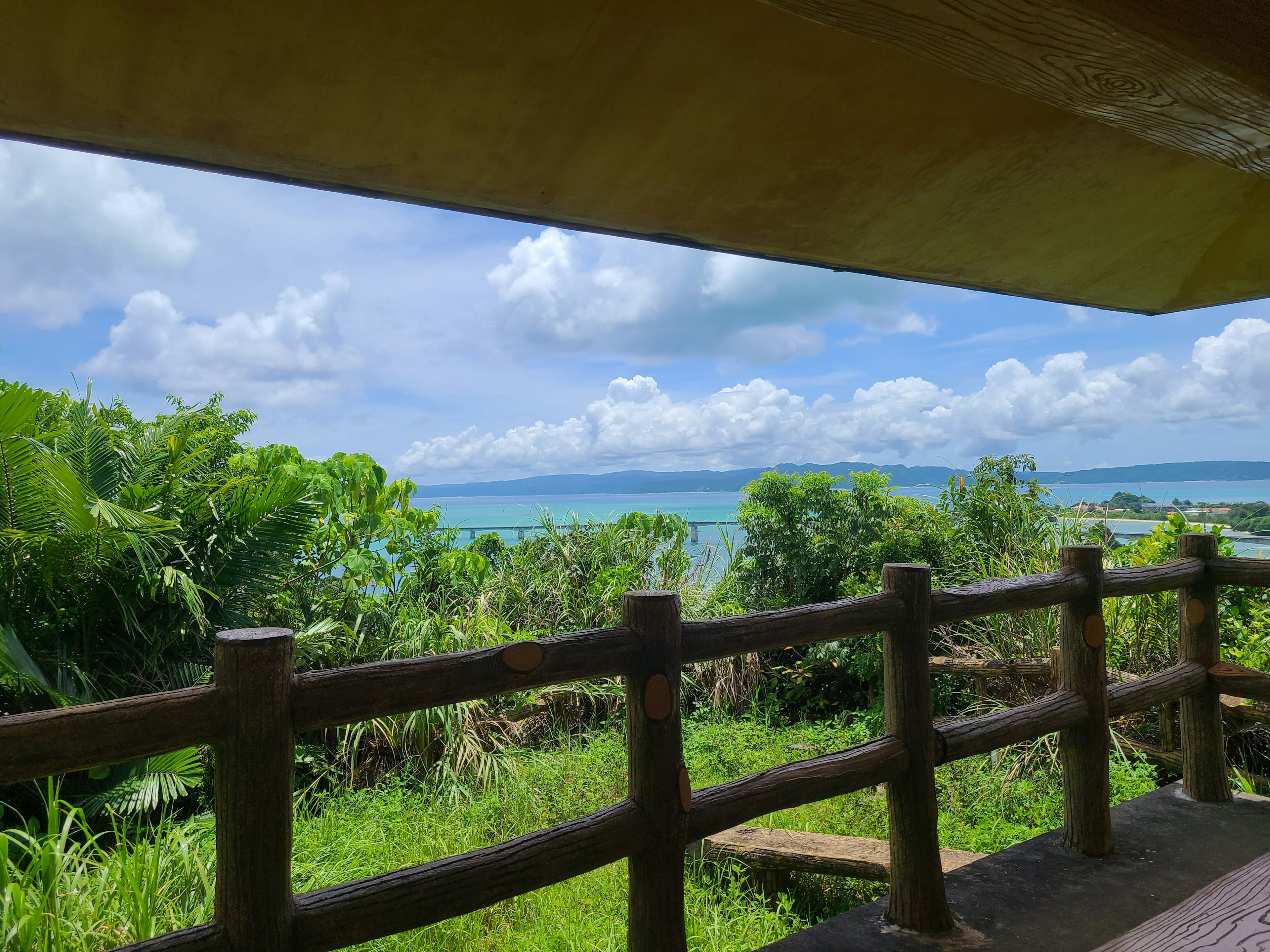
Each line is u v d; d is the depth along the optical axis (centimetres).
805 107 226
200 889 341
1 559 475
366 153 218
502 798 496
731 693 711
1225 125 135
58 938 270
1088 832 298
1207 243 340
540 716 655
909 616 255
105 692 501
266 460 707
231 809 160
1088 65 115
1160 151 271
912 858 251
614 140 227
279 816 162
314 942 164
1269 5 117
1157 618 538
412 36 184
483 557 784
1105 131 257
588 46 196
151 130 200
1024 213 295
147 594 520
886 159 254
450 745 555
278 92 193
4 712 467
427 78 196
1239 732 462
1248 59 116
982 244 314
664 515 876
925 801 253
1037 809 432
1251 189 303
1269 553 527
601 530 858
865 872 368
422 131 213
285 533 581
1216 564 350
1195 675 347
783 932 350
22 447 449
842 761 242
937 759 257
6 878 283
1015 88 123
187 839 367
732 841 398
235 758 159
